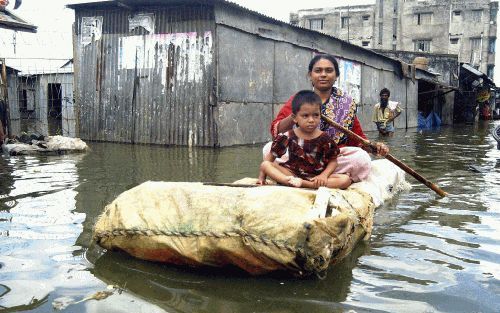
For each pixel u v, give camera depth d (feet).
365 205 9.65
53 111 46.60
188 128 29.45
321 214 7.36
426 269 8.09
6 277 7.68
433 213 11.94
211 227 7.58
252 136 32.37
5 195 13.67
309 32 38.78
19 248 9.04
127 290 7.19
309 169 10.48
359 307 6.61
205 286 7.33
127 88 31.58
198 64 28.89
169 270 8.02
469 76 86.48
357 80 48.49
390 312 6.46
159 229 8.00
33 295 7.02
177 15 29.35
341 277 7.70
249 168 19.25
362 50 48.88
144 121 31.07
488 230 10.43
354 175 12.06
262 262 7.35
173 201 8.18
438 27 118.83
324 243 7.18
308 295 7.00
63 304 6.71
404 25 121.80
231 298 6.89
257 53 32.42
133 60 31.19
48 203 12.67
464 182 16.43
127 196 8.75
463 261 8.50
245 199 7.67
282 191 7.73
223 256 7.56
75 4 31.55
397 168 15.26
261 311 6.47
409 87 62.85
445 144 32.32
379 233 10.21
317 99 10.05
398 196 14.02
